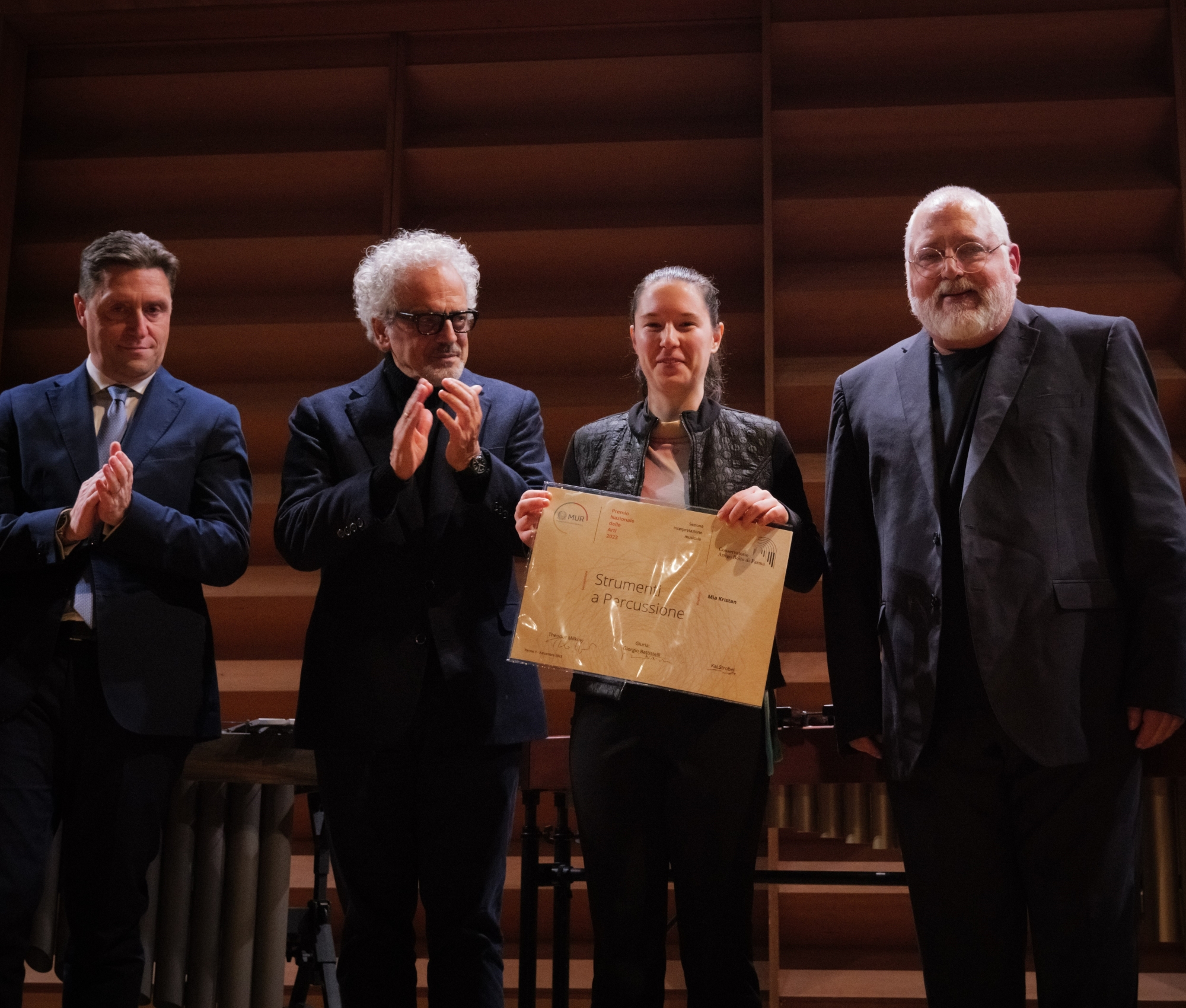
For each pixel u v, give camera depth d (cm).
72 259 424
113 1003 188
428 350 196
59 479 201
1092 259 393
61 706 191
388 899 185
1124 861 169
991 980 175
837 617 196
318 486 196
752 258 409
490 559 196
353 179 424
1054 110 391
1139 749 174
